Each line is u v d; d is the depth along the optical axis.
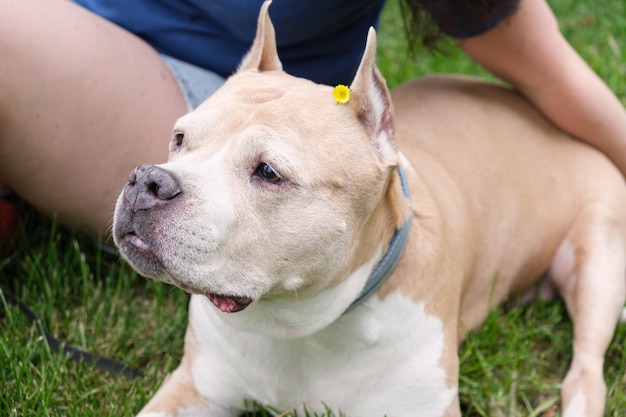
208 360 2.81
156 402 2.81
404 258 2.65
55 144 3.16
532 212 3.46
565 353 3.41
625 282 3.49
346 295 2.51
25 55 2.99
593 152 3.67
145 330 3.34
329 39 3.52
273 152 2.26
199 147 2.38
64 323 3.24
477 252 3.22
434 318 2.72
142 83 3.27
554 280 3.63
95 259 3.62
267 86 2.49
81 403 2.89
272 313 2.53
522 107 3.68
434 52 3.88
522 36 3.41
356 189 2.38
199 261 2.22
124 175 3.31
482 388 3.11
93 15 3.29
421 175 2.99
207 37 3.46
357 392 2.69
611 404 3.10
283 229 2.30
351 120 2.41
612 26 5.49
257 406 2.86
